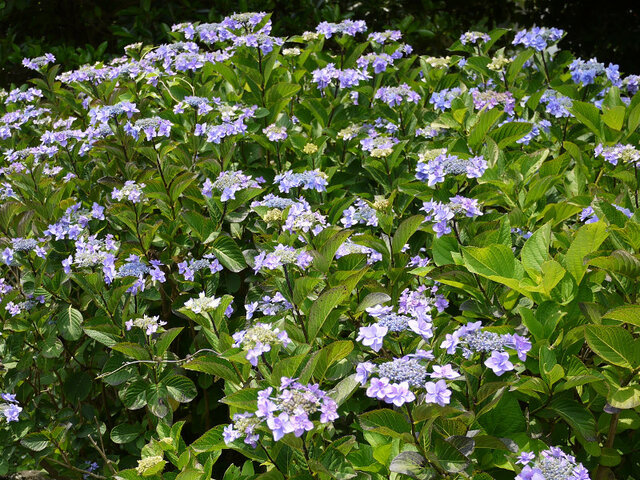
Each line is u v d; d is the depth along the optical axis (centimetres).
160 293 197
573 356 141
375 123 227
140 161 217
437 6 491
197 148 215
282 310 162
